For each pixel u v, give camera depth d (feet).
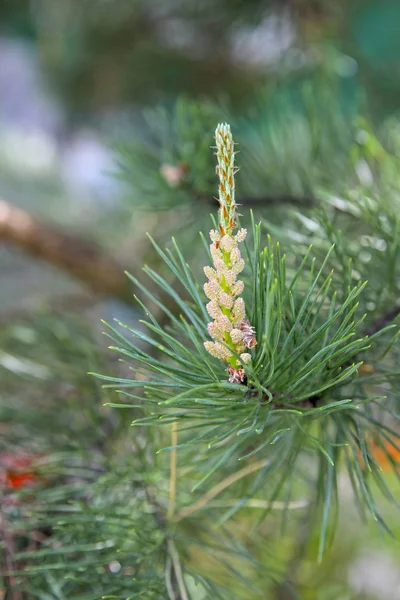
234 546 1.44
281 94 2.00
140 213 2.99
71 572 1.36
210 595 1.33
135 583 1.30
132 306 2.43
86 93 4.50
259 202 1.73
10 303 3.20
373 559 2.32
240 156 1.80
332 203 1.60
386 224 1.47
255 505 1.46
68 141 5.18
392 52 2.87
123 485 1.45
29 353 1.93
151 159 1.84
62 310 2.53
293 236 1.48
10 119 5.63
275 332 1.13
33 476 1.48
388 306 1.37
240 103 3.41
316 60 2.95
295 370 1.20
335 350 1.18
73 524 1.38
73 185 4.65
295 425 1.22
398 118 1.99
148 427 1.47
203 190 1.75
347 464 1.23
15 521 1.42
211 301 1.10
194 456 1.49
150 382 1.10
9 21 5.39
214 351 1.11
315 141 1.72
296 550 1.67
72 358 1.90
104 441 1.54
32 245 2.54
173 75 3.91
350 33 2.96
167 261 1.17
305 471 1.59
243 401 1.13
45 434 1.64
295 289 1.28
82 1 4.03
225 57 3.62
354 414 1.24
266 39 3.30
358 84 2.72
